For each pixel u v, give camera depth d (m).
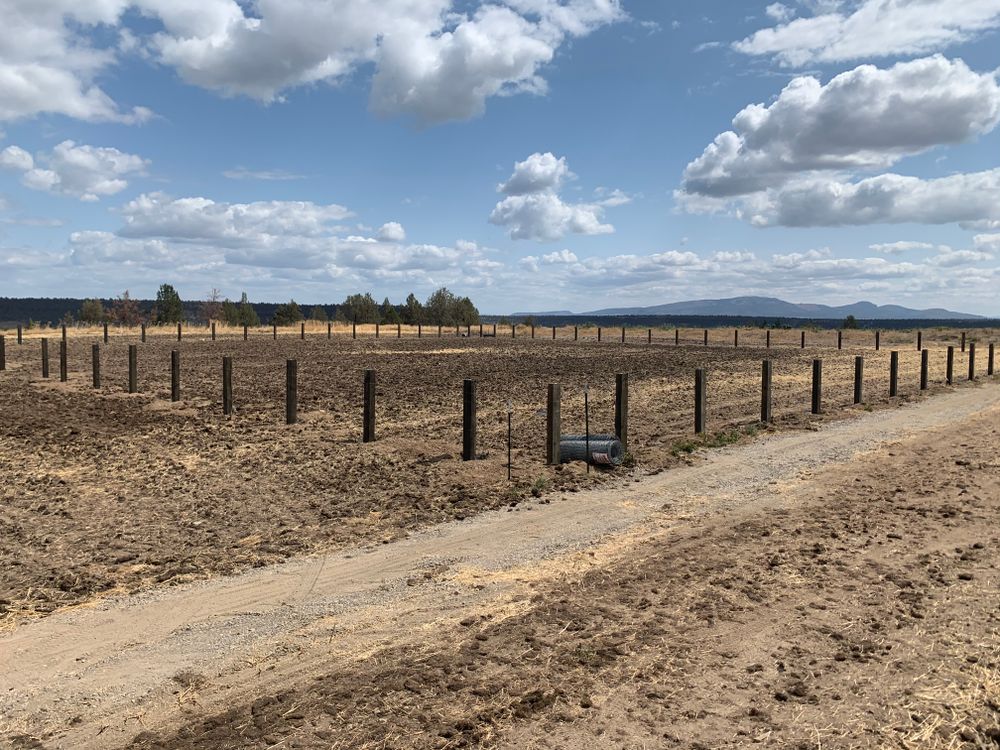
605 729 4.28
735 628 5.64
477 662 5.12
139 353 36.06
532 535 8.31
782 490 10.34
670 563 7.23
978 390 22.61
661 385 23.64
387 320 82.94
